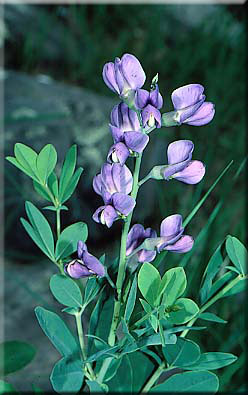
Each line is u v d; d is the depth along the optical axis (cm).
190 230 82
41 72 132
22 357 41
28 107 93
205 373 33
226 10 153
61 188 35
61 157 87
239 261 33
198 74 136
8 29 131
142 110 29
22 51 132
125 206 29
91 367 34
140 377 37
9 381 54
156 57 143
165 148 102
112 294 35
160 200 85
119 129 29
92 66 138
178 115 30
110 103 100
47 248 35
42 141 87
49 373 57
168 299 31
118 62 30
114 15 153
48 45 135
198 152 102
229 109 118
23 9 136
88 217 86
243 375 61
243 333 62
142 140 29
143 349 35
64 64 136
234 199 93
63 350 33
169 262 65
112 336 33
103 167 30
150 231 33
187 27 155
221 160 105
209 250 68
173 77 137
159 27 147
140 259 33
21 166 34
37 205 83
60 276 32
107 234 88
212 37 142
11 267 77
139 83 30
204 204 93
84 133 91
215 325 65
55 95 97
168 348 33
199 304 35
